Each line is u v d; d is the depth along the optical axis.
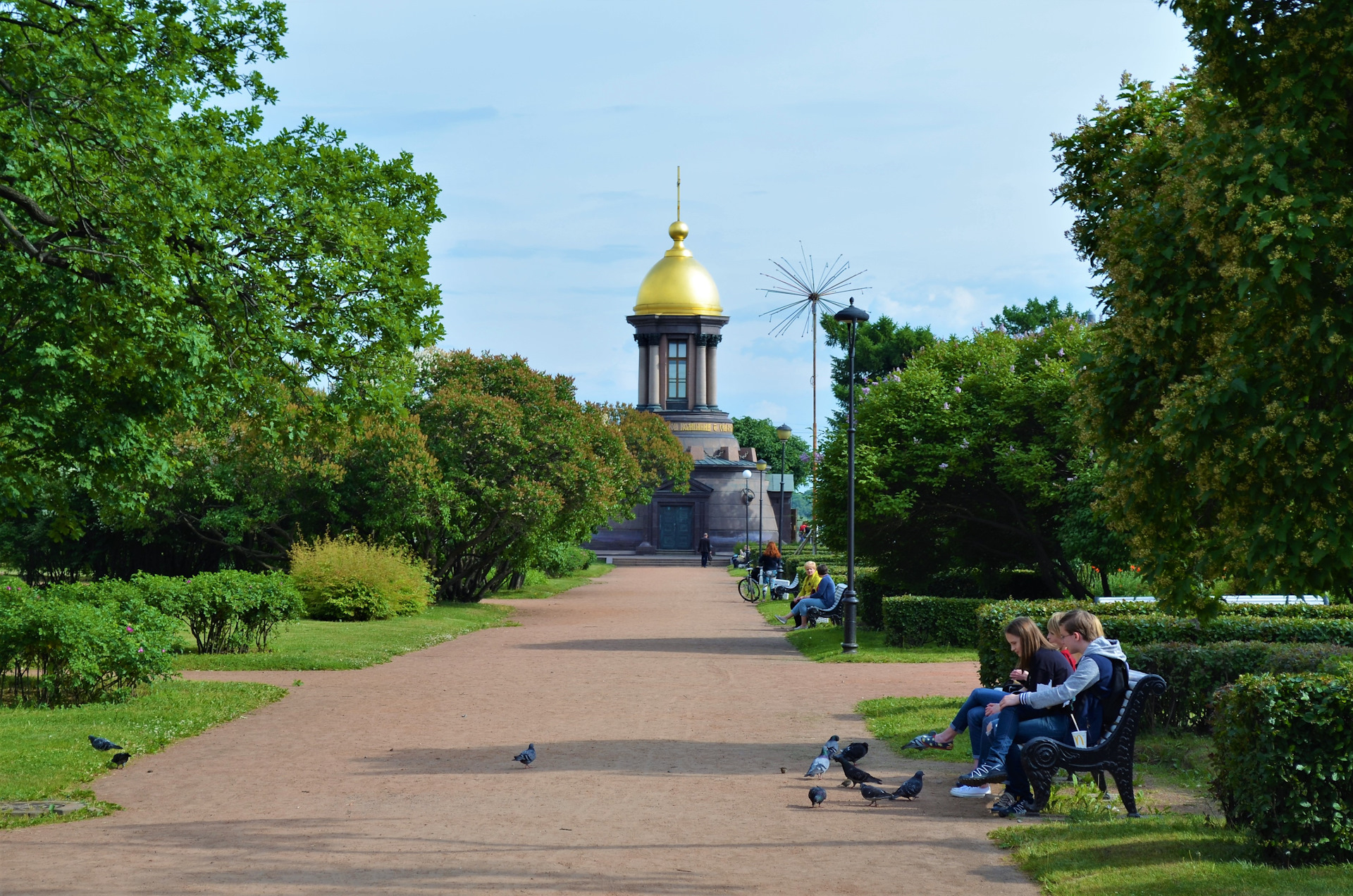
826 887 7.51
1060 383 26.55
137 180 13.41
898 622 24.69
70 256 13.94
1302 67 8.38
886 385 29.47
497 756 12.61
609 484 41.41
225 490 36.53
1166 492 9.30
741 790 10.73
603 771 11.74
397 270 17.84
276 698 17.20
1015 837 8.73
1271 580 8.40
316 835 8.94
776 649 25.86
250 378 16.58
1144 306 9.41
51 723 14.07
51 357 15.12
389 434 35.38
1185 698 13.16
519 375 39.88
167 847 8.53
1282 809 7.79
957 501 29.03
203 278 14.55
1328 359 7.80
